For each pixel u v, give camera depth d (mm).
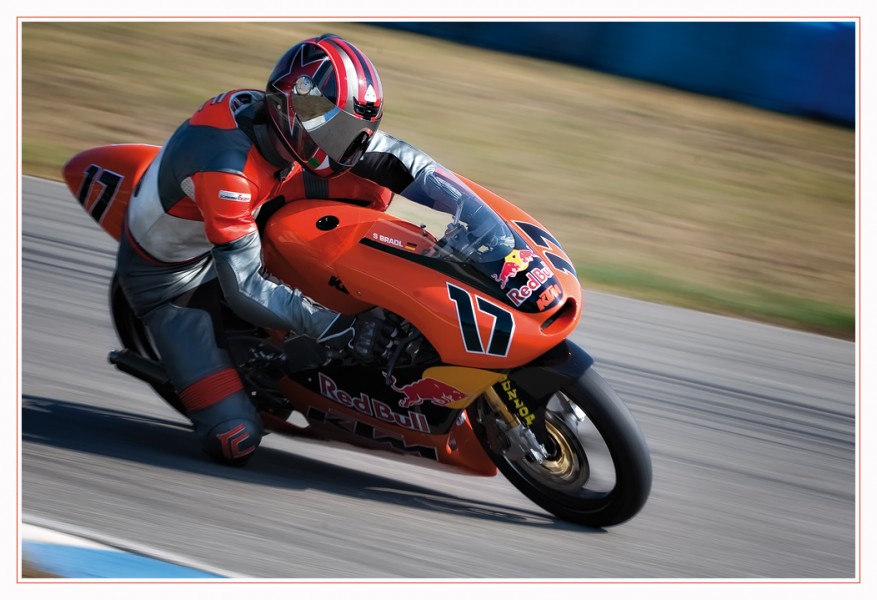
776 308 24391
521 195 30125
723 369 19938
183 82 37562
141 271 13234
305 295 12891
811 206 33219
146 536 11227
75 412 14984
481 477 14891
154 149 14844
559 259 12820
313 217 12852
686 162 35500
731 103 42094
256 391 13703
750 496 15094
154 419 15375
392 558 11523
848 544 13797
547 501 13242
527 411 12625
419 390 12734
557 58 44656
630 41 43094
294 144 11945
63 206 24438
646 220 29734
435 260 12391
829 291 26281
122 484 12461
